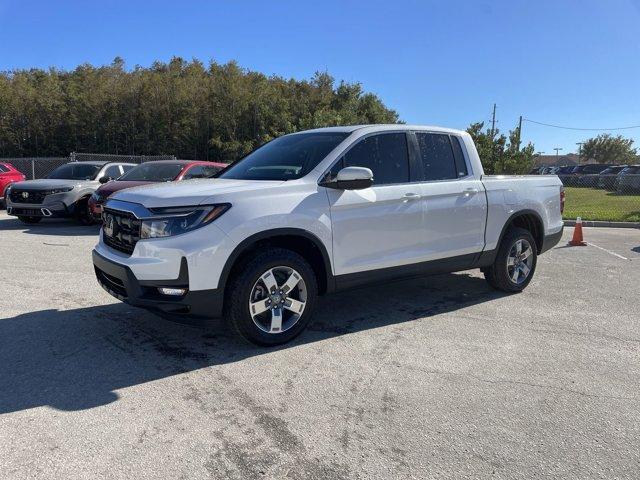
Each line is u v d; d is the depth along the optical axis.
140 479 2.55
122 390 3.51
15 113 38.31
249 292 4.09
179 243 3.83
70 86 39.00
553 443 2.96
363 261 4.71
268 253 4.19
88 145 39.03
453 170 5.54
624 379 3.84
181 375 3.77
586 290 6.50
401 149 5.13
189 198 3.96
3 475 2.55
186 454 2.78
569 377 3.86
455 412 3.30
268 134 38.28
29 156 39.28
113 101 38.22
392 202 4.84
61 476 2.56
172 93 38.72
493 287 6.25
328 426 3.10
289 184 4.34
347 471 2.66
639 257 9.02
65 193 11.70
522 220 6.37
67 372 3.79
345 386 3.64
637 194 27.50
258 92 40.12
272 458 2.76
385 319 5.19
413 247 5.05
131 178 11.28
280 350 4.29
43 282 6.40
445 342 4.55
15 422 3.06
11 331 4.62
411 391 3.58
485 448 2.90
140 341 4.43
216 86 39.44
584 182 36.22
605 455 2.86
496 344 4.52
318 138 5.08
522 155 24.27
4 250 8.61
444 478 2.62
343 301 5.83
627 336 4.77
